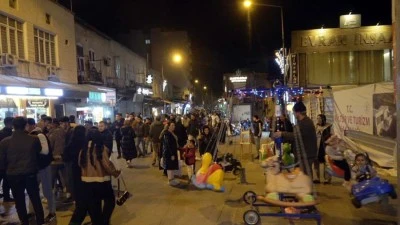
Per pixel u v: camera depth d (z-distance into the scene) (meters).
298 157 7.52
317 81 32.72
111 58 31.36
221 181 8.16
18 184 6.86
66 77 21.84
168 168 10.76
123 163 15.17
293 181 6.71
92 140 6.62
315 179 10.52
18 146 6.87
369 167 7.71
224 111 24.12
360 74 32.59
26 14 17.72
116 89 30.78
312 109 19.50
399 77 3.51
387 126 11.40
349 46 32.56
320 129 10.28
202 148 13.44
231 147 19.33
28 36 17.84
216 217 7.53
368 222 6.93
